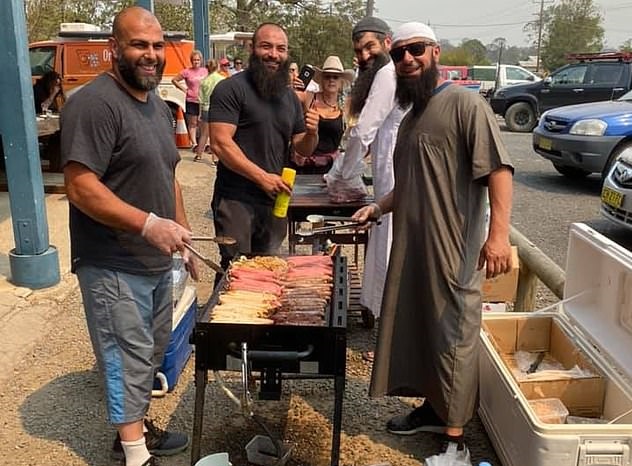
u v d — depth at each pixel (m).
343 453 2.88
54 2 21.38
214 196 3.56
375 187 3.71
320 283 2.68
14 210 4.56
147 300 2.54
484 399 2.96
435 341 2.69
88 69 11.45
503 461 2.69
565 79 15.08
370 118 3.57
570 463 2.32
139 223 2.31
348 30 34.59
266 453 2.80
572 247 3.20
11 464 2.78
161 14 26.17
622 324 2.93
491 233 2.52
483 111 2.52
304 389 3.44
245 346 2.29
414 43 2.55
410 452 2.90
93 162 2.27
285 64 3.34
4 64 4.33
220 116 3.31
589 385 2.79
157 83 2.39
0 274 4.82
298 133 3.66
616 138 8.34
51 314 4.30
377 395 2.87
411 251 2.70
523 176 9.95
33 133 4.51
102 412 3.18
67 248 5.64
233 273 2.80
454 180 2.58
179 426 3.07
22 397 3.32
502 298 3.84
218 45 19.55
